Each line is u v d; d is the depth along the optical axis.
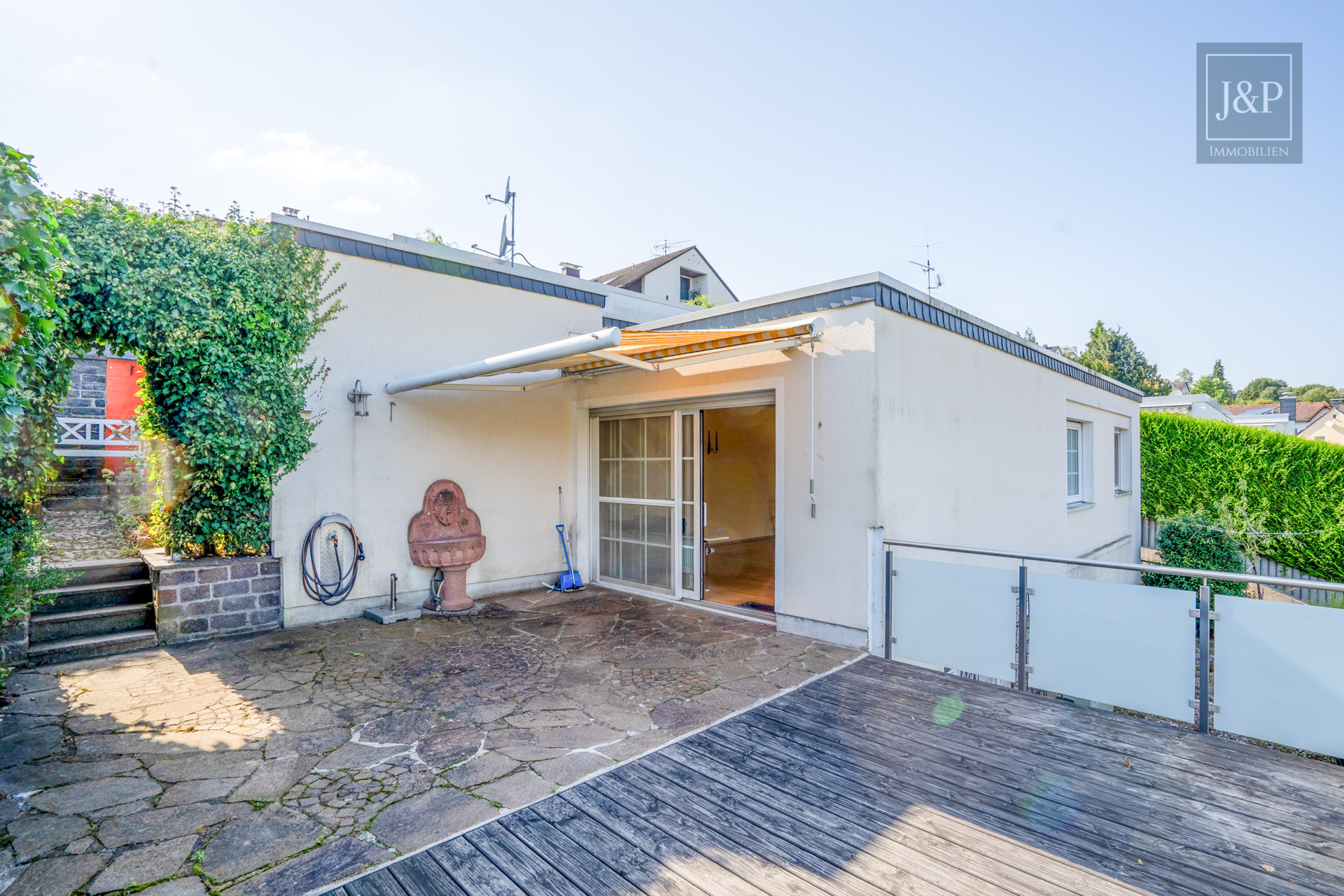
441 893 2.43
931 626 5.23
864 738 3.90
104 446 9.46
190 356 5.70
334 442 6.77
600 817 3.00
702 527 7.52
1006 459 8.29
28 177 2.95
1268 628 3.74
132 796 3.16
